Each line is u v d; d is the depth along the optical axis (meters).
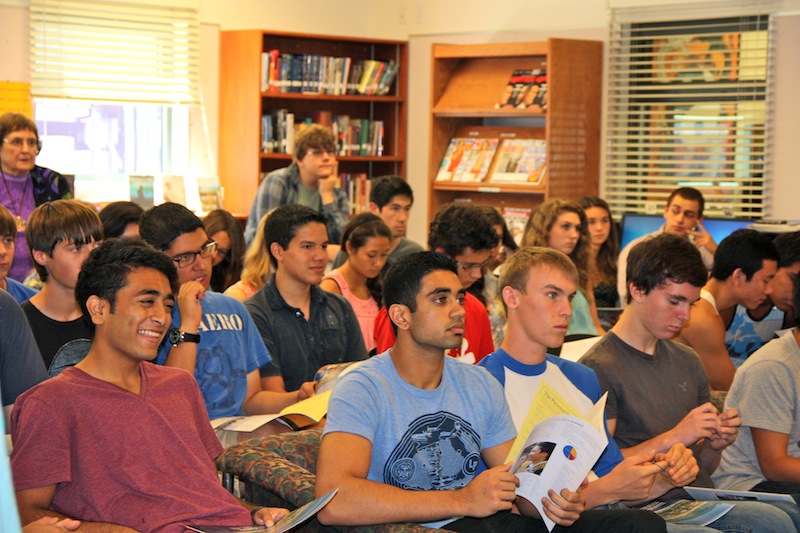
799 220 6.10
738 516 2.67
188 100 7.09
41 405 2.23
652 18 6.72
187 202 7.18
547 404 2.56
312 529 2.46
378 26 8.00
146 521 2.27
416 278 2.41
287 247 3.64
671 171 6.76
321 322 3.76
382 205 5.36
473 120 7.54
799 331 3.04
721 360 3.69
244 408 3.39
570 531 2.40
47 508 2.21
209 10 7.18
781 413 2.96
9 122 5.30
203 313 3.36
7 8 6.39
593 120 6.98
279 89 7.23
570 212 4.73
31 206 5.42
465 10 7.54
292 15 7.59
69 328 2.97
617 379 2.94
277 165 7.43
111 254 2.34
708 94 6.57
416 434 2.43
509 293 2.77
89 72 6.69
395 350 2.50
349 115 7.95
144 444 2.32
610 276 5.55
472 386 2.56
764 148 6.41
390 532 2.22
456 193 7.56
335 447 2.31
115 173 6.95
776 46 6.32
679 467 2.52
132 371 2.39
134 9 6.81
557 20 7.14
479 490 2.25
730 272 3.86
